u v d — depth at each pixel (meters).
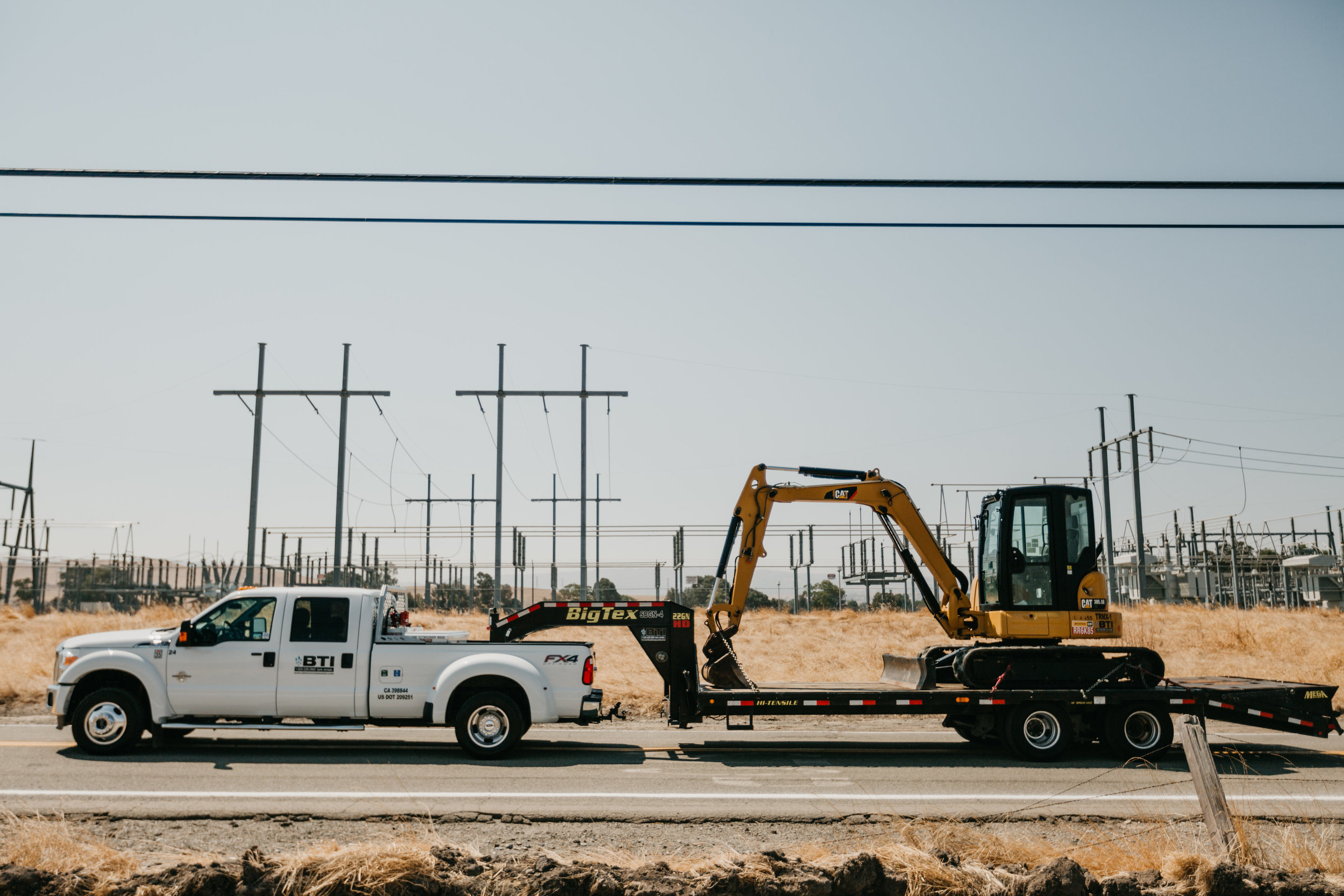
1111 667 12.95
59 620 27.84
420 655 11.73
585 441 34.19
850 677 19.61
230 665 11.53
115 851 6.68
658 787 10.12
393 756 11.71
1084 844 7.64
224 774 10.41
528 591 43.62
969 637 14.20
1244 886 6.43
